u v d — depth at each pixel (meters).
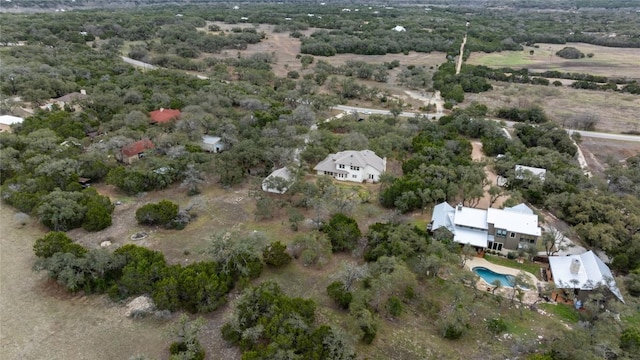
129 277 47.31
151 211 61.03
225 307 47.00
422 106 130.75
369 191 75.38
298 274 52.66
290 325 40.72
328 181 71.69
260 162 82.31
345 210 64.69
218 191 73.88
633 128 116.00
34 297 47.66
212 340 42.41
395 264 48.78
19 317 44.78
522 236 56.38
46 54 139.88
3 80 112.44
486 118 120.31
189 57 170.25
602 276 49.19
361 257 56.25
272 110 109.94
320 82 147.50
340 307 47.09
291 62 177.38
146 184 72.00
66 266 47.94
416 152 88.50
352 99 136.38
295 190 69.81
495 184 78.56
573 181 75.62
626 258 55.06
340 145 88.06
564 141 96.75
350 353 38.72
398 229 56.34
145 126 92.19
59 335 42.66
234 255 50.69
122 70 136.62
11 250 55.50
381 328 44.56
